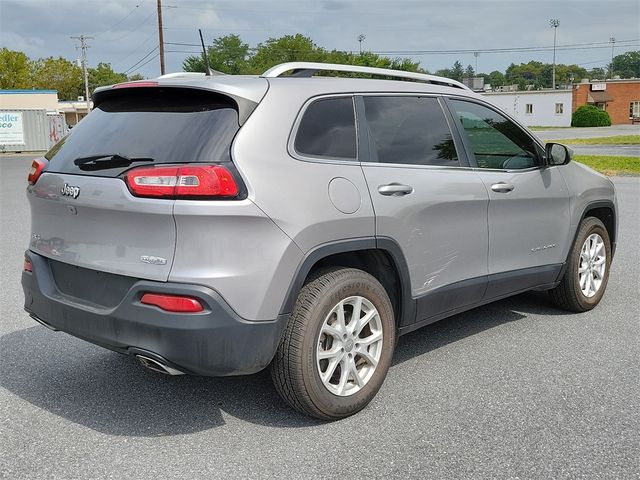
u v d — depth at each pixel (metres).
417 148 4.21
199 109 3.48
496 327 5.41
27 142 43.72
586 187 5.62
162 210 3.18
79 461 3.29
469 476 3.14
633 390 4.14
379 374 3.89
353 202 3.67
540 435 3.55
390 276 4.07
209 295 3.17
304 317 3.48
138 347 3.29
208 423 3.71
